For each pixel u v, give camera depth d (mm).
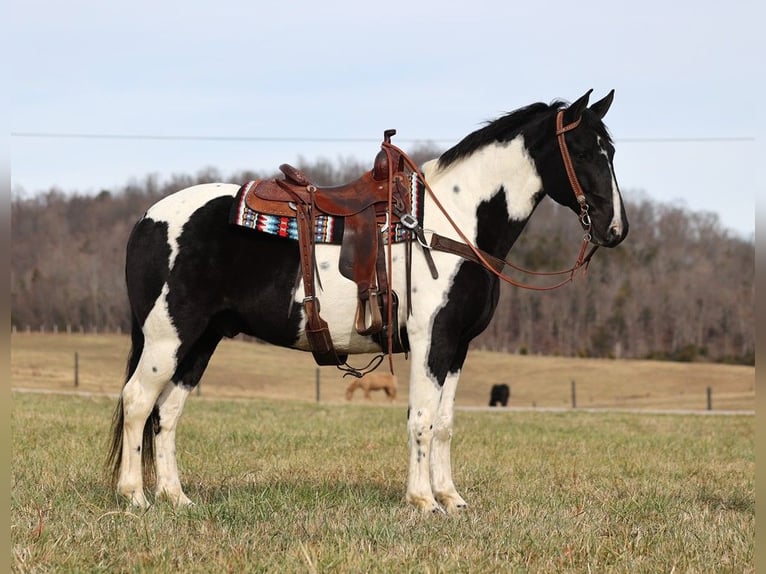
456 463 10000
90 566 5098
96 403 17188
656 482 8969
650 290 82062
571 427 15844
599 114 6906
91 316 84688
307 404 22500
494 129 6914
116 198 111688
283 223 6543
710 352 77250
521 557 5531
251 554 5316
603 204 6738
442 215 6750
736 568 5453
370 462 9727
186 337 6656
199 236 6617
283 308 6609
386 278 6543
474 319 6727
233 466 9195
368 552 5363
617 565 5441
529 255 83312
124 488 6617
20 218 102000
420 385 6582
